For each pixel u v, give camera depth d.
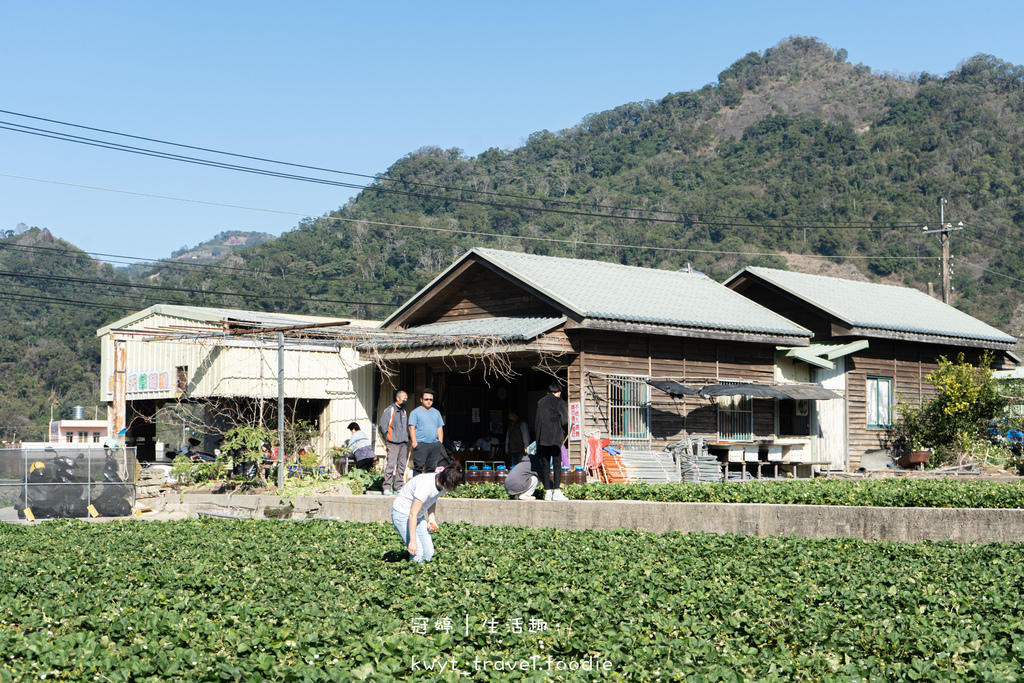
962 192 115.94
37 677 6.37
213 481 20.69
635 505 14.42
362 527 15.09
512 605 8.47
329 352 24.53
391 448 17.86
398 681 6.35
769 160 137.75
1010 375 33.34
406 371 25.39
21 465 19.09
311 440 24.59
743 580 9.73
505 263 23.64
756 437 25.27
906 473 24.52
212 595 9.36
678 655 6.82
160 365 25.59
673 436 23.39
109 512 19.48
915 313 31.05
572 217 104.56
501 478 18.97
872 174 126.56
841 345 27.14
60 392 78.75
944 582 9.27
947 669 6.39
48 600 8.90
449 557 11.32
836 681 6.18
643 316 22.47
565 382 22.53
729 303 26.81
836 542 12.23
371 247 90.25
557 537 13.16
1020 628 7.30
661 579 9.74
